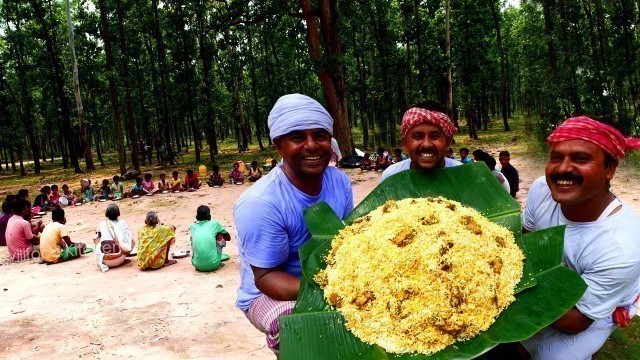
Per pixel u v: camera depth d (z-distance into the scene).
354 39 28.06
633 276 2.14
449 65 24.05
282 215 2.41
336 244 2.31
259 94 36.75
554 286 2.02
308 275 2.25
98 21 29.19
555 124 17.39
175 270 7.31
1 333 5.19
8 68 31.02
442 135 2.82
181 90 27.61
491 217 2.47
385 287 1.99
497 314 1.97
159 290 6.36
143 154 29.92
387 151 19.39
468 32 29.80
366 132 28.22
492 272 2.03
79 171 27.95
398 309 1.95
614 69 18.12
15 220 8.63
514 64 45.38
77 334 5.09
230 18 19.70
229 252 8.25
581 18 20.05
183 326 5.13
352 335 2.01
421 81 26.39
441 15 30.27
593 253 2.20
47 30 28.06
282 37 22.11
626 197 9.29
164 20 26.59
